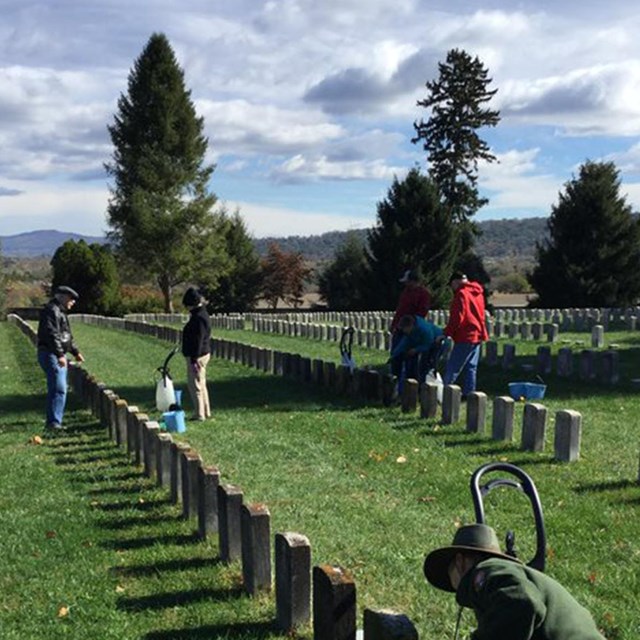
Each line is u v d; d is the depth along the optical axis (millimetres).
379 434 10398
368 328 31594
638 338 24422
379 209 48344
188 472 6957
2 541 6609
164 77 62312
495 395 13938
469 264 55469
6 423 12148
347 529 6672
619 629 4738
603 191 45938
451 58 59406
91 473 8789
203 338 11750
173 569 5895
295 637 4746
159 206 61281
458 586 2867
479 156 59562
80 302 54438
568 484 7871
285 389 14891
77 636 4883
